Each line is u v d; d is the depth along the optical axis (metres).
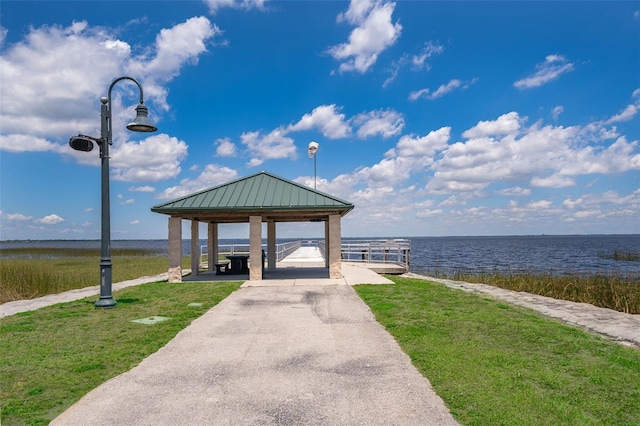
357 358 6.52
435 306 10.79
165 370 6.06
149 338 7.78
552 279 20.02
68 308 11.05
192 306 11.07
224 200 16.69
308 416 4.54
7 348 7.22
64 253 60.06
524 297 14.26
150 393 5.22
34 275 18.27
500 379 5.55
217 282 16.23
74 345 7.39
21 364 6.36
